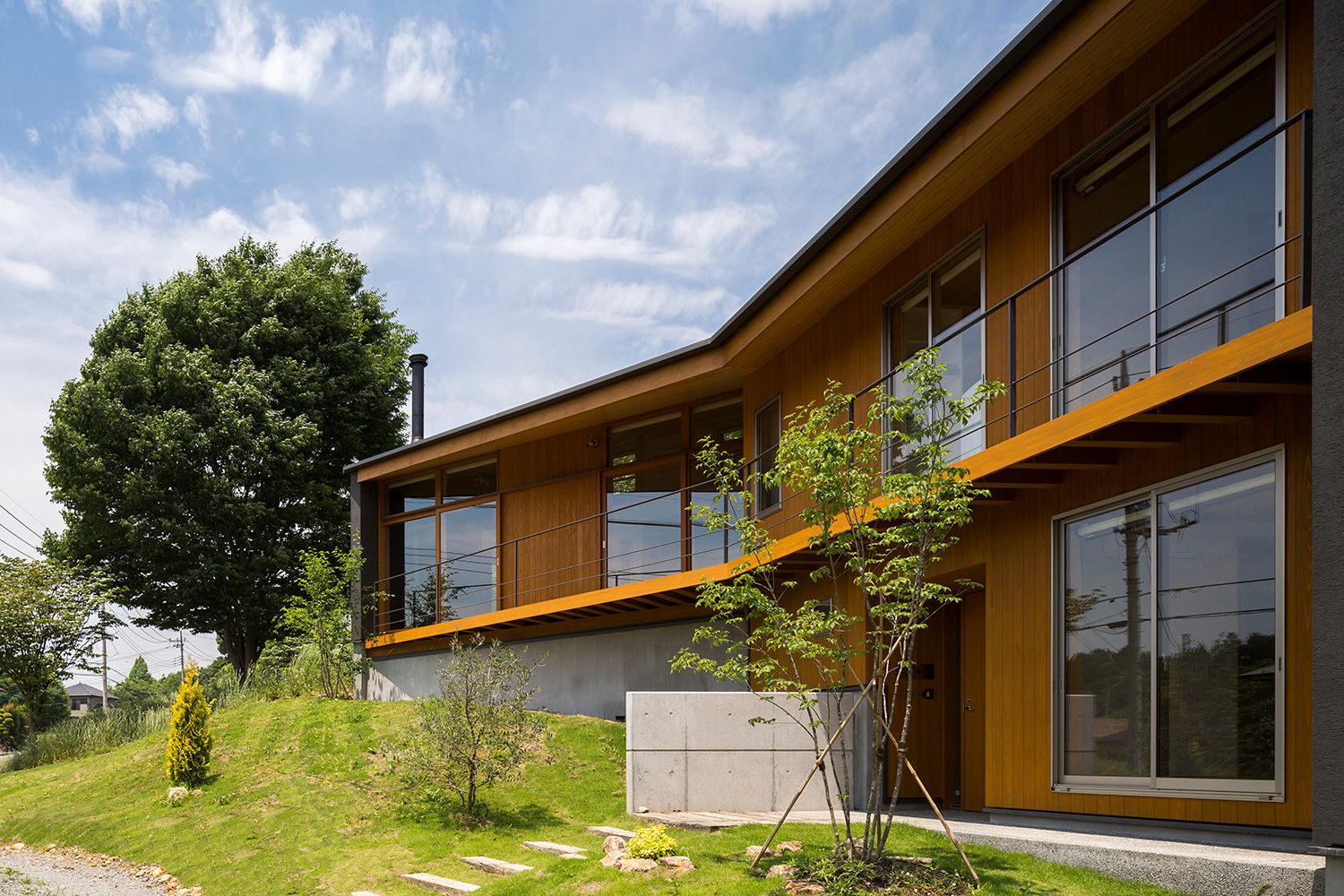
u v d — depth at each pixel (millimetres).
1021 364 8938
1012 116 8445
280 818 10469
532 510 18109
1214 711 6660
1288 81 6434
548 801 10648
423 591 19984
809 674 12539
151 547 22438
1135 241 7711
